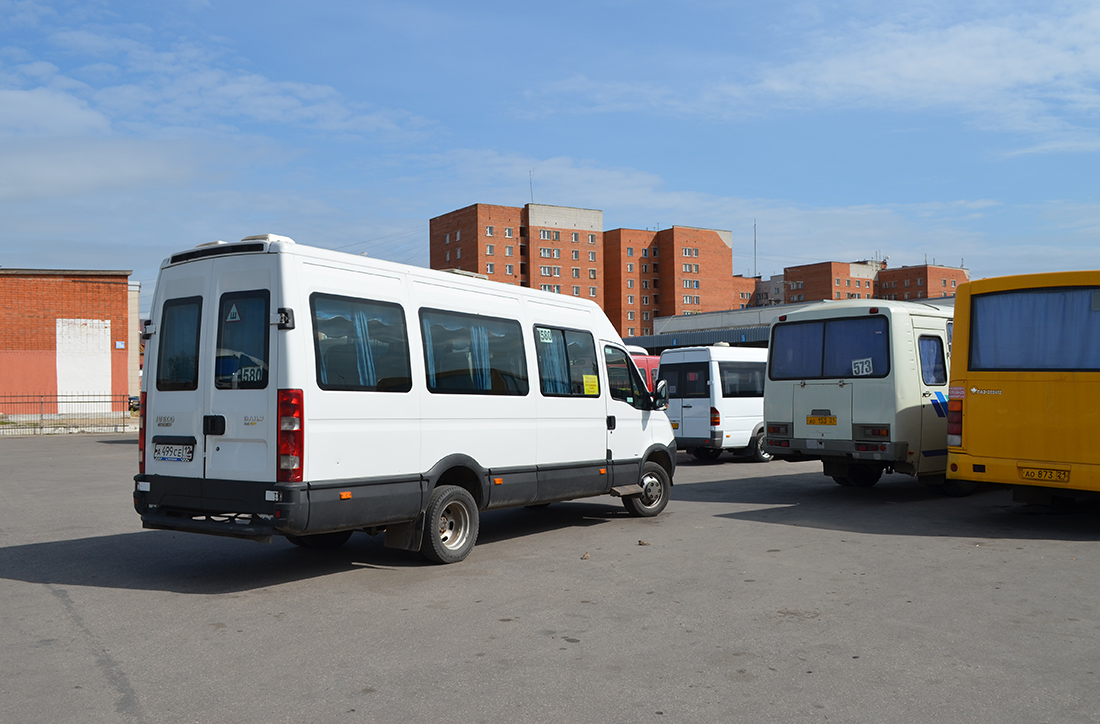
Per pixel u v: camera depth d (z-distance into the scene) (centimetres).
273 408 661
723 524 1000
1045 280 930
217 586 692
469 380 825
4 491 1343
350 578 720
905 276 16400
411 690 446
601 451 989
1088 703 425
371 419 718
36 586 693
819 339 1262
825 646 519
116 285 3750
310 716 411
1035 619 579
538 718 407
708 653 506
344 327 707
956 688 446
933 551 824
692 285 14338
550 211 13162
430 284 802
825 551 825
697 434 1828
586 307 1009
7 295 3566
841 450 1223
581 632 552
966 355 982
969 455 974
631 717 408
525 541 895
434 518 764
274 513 652
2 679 467
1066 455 902
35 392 3603
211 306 706
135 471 1684
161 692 446
